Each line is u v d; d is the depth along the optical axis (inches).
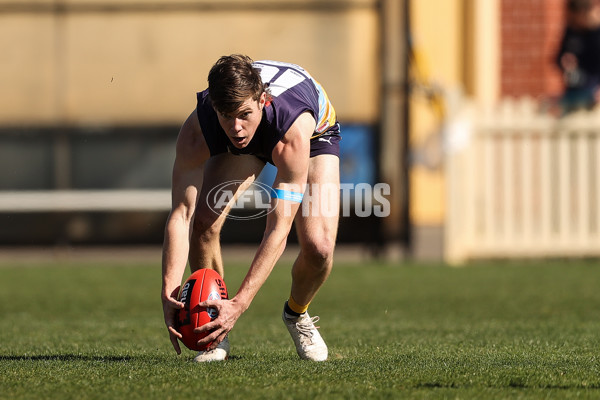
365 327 933.8
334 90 1616.6
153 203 1648.6
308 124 619.5
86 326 948.0
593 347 755.4
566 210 1577.3
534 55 1782.7
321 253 642.2
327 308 1098.7
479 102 1695.4
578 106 1563.7
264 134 613.6
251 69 589.9
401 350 745.0
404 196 1615.4
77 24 1633.9
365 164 1620.3
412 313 1055.6
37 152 1651.1
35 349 761.0
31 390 548.7
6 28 1635.1
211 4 1617.9
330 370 614.2
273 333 884.0
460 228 1583.4
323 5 1609.3
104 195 1651.1
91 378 584.1
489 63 1713.8
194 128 630.5
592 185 1571.1
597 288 1269.7
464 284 1310.3
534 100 1747.0
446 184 1577.3
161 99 1635.1
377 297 1190.9
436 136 1604.3
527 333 871.1
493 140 1574.8
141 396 529.3
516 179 1577.3
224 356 674.2
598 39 1622.8
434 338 834.8
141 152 1646.2
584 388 554.9
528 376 590.9
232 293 1191.6
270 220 615.8
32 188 1654.8
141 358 692.1
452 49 1664.6
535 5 1782.7
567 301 1151.0
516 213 1583.4
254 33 1619.1
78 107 1642.5
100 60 1635.1
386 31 1603.1
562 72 1633.9
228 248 1612.9
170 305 614.9
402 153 1614.2
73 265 1569.9
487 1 1700.3
